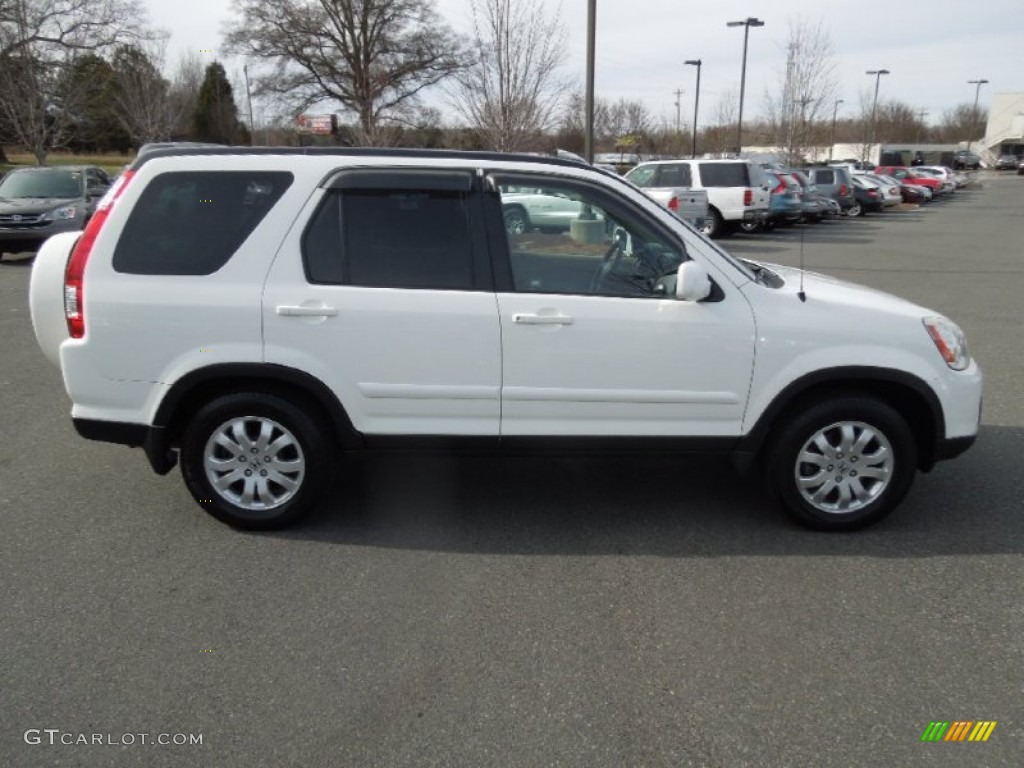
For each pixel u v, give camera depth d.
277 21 40.19
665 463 5.21
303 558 3.88
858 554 3.94
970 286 12.94
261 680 2.95
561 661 3.07
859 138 70.94
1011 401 6.45
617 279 3.99
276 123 42.56
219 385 4.03
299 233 3.88
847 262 16.38
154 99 38.03
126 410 3.96
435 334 3.87
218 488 4.09
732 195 20.23
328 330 3.86
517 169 3.95
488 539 4.10
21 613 3.37
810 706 2.82
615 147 49.16
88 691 2.88
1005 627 3.30
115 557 3.87
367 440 4.00
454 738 2.66
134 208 3.89
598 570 3.78
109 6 30.75
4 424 5.83
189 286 3.86
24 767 2.52
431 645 3.17
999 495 4.64
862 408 4.01
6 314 9.90
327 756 2.58
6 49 28.38
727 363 3.93
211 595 3.53
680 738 2.66
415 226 3.92
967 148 85.25
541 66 17.09
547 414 3.98
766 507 4.51
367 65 40.22
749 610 3.43
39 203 14.98
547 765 2.54
